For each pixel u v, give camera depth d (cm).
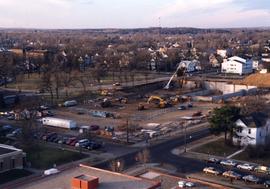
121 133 9506
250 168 7100
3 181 6531
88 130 9588
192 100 13750
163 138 9144
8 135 9181
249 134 8250
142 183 4288
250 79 16738
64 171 4675
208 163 7469
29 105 11581
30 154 7869
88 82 17050
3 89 15188
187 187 5416
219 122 8331
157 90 15775
